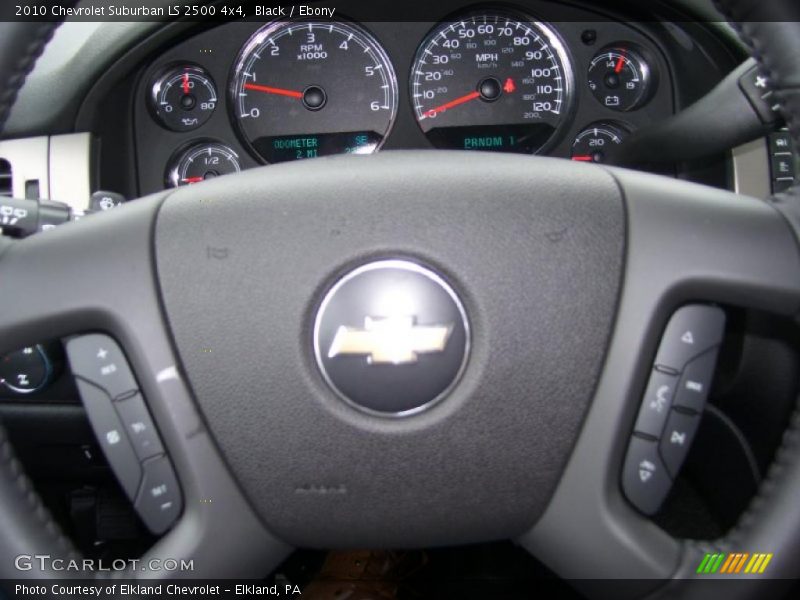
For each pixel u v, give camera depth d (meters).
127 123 2.34
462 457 0.97
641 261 0.98
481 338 0.96
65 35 2.03
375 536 1.00
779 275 0.98
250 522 1.00
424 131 2.48
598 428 0.97
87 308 0.99
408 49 2.44
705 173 2.02
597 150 2.48
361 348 0.96
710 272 0.98
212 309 0.98
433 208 0.98
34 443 1.79
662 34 2.33
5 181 2.04
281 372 0.97
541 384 0.96
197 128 2.43
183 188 1.05
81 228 1.02
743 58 2.15
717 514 1.72
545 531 1.00
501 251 0.97
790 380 1.35
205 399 0.97
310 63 2.44
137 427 0.99
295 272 0.97
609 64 2.44
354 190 0.99
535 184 1.00
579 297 0.97
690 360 0.98
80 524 2.05
